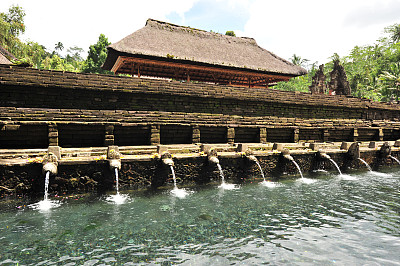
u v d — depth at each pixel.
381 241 4.75
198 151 9.29
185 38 16.41
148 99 10.09
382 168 12.38
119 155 7.30
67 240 4.61
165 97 10.35
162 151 8.41
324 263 3.95
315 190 8.31
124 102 9.73
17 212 5.82
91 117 8.79
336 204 6.93
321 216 6.04
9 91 8.18
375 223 5.64
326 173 10.84
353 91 41.78
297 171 10.41
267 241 4.71
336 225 5.51
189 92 10.59
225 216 5.94
